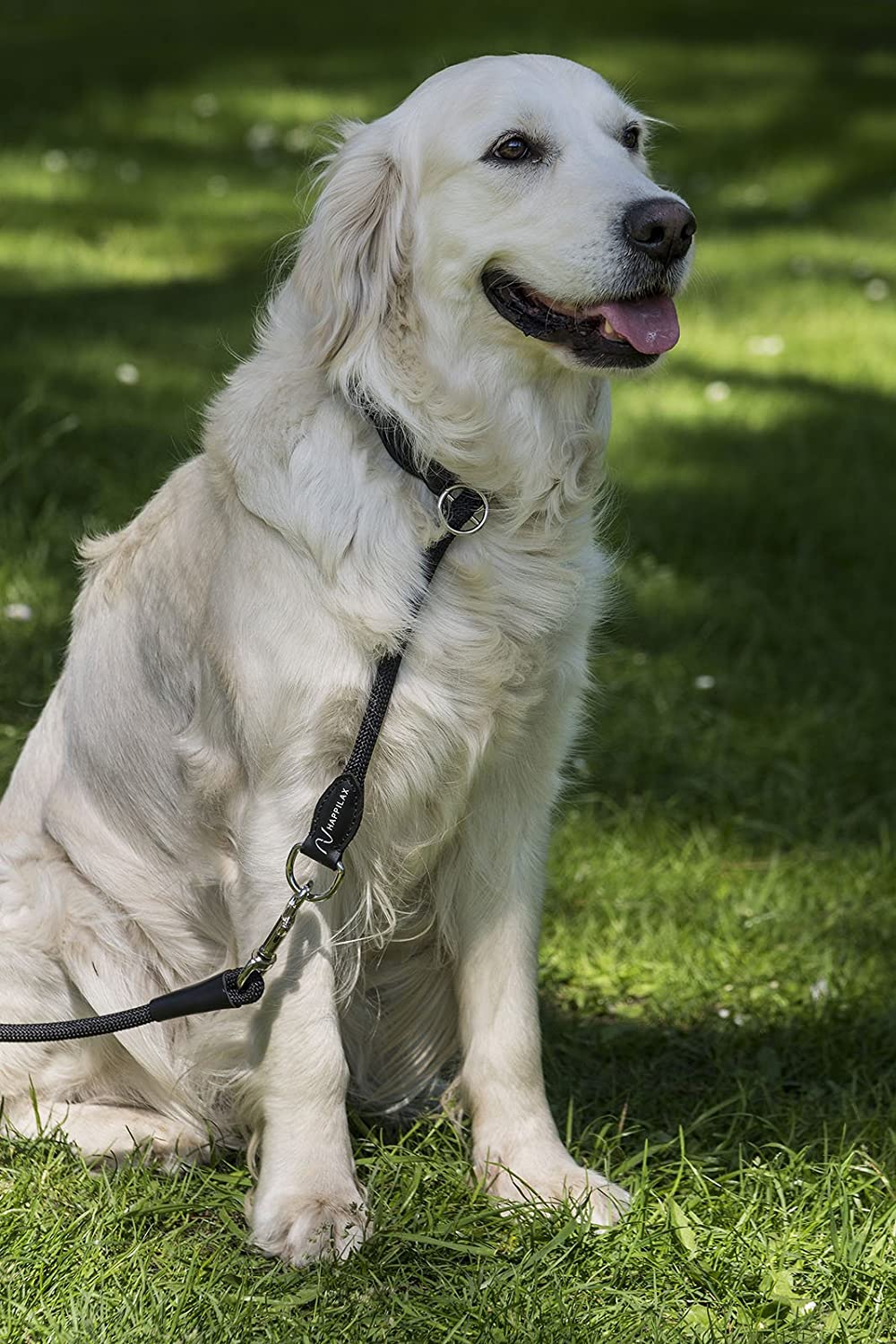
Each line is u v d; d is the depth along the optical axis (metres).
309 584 3.26
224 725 3.42
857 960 4.55
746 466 8.60
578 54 18.78
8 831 3.84
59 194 12.61
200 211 12.59
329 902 3.46
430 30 19.30
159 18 19.39
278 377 3.40
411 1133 3.59
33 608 5.95
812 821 5.45
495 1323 2.99
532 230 3.35
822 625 6.85
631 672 6.33
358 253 3.37
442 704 3.33
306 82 17.02
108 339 9.13
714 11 21.33
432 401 3.36
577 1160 3.61
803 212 14.43
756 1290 3.14
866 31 20.98
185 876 3.64
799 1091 3.98
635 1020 4.27
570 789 5.39
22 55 17.20
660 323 3.42
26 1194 3.34
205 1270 3.13
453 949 3.68
